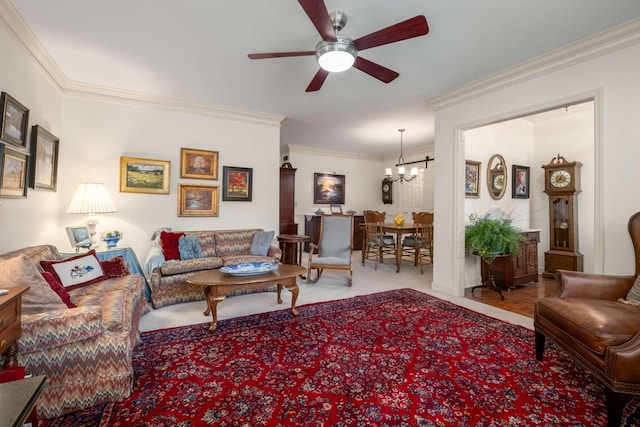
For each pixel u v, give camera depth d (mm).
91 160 3547
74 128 3455
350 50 2031
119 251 3203
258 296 3596
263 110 4410
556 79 2727
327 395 1686
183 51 2711
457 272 3598
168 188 3949
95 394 1579
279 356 2119
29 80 2580
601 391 1731
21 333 1445
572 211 4438
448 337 2445
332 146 7105
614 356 1411
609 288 2051
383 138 6191
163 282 3197
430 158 6973
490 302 3404
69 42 2555
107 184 3629
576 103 2660
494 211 4391
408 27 1819
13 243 2340
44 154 2902
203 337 2428
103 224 3623
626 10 2102
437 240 3834
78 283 2383
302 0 1574
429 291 3840
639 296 1879
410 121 4926
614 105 2383
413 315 2951
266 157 4641
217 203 4270
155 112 3893
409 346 2281
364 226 5895
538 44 2549
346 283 4262
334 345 2293
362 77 3217
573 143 4641
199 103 4059
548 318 1948
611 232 2395
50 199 3119
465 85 3398
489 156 4402
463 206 3629
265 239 4055
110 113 3637
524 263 4105
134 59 2857
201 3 2057
